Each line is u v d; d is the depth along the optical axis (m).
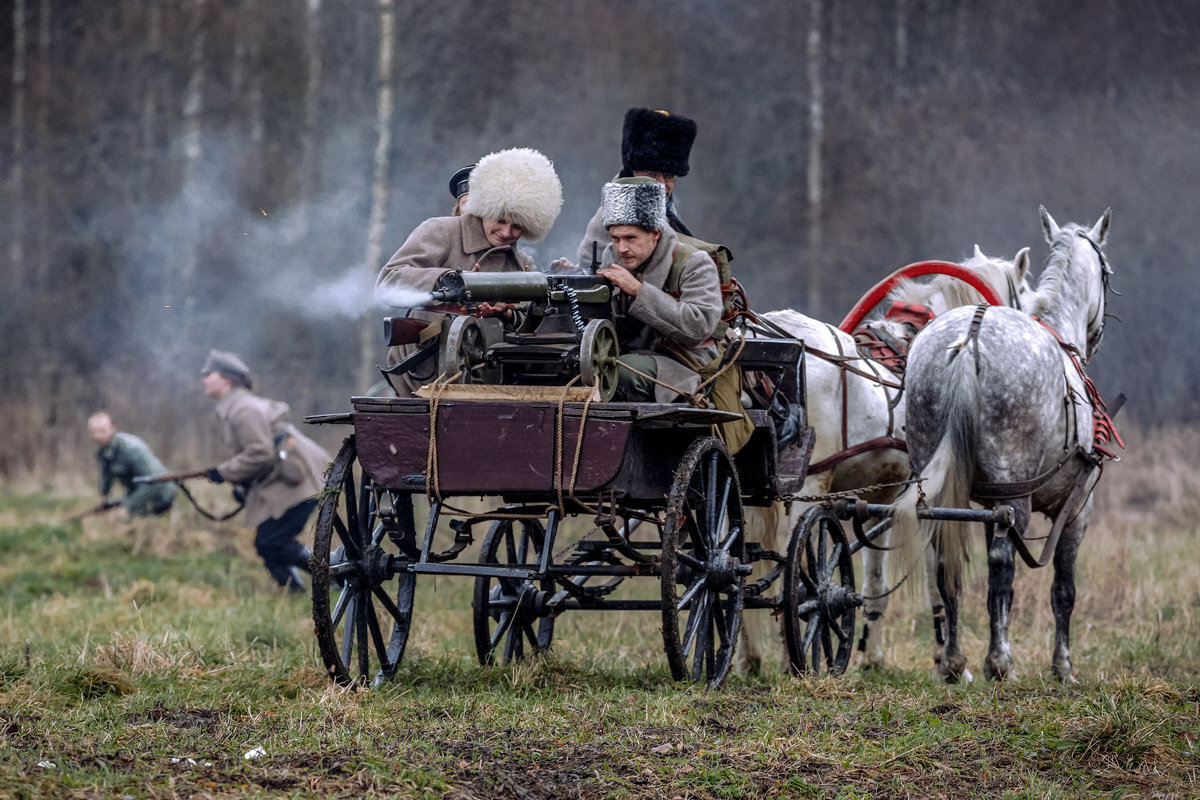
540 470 18.41
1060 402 22.86
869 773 16.09
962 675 23.98
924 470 22.52
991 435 22.38
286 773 14.93
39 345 85.62
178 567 39.59
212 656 23.39
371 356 78.88
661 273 20.89
